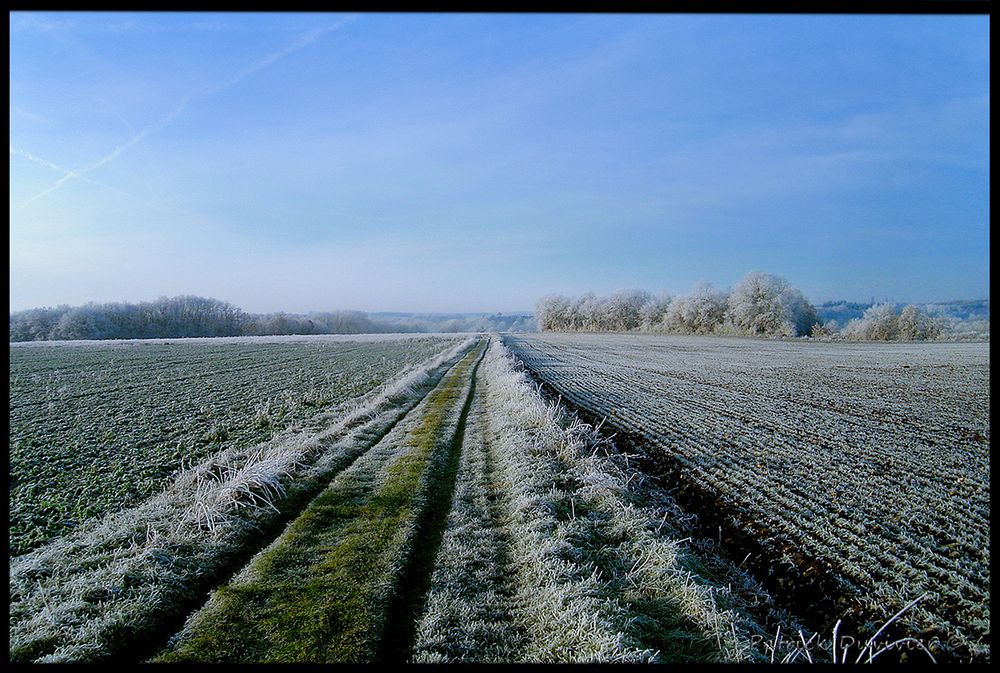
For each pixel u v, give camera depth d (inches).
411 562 270.4
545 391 910.4
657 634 212.7
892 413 725.3
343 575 249.8
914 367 1391.5
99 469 430.6
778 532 324.2
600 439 514.0
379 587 238.8
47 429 565.9
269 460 398.6
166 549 269.1
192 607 232.4
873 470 448.1
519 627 217.6
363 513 327.6
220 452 491.5
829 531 324.2
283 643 200.7
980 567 274.7
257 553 279.3
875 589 257.4
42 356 1470.2
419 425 597.3
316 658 191.8
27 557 269.9
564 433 494.6
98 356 1489.9
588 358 1775.3
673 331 3924.7
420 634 208.2
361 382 1010.7
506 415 632.4
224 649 197.5
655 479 434.9
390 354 1775.3
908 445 536.7
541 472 398.0
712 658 195.3
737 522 342.0
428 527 317.1
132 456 471.5
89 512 340.5
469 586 247.6
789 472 443.5
